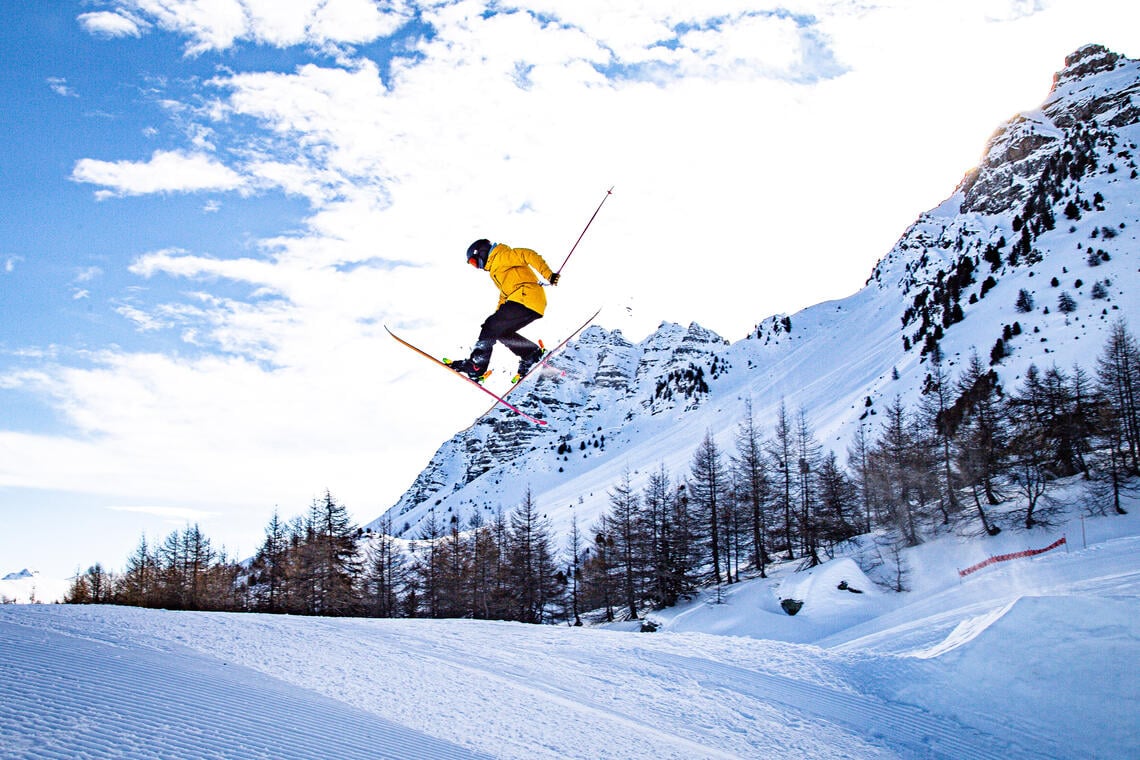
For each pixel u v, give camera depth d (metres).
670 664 14.04
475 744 7.80
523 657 13.86
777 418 131.12
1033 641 12.44
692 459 129.38
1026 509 44.97
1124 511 41.06
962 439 49.28
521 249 9.11
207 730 6.45
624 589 55.62
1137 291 83.19
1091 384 54.28
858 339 164.12
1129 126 141.75
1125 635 11.80
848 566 42.41
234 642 11.34
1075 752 10.06
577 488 164.50
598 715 10.22
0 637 8.84
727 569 54.94
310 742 6.70
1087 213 116.12
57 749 5.38
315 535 50.94
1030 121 181.00
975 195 179.75
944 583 38.72
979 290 116.62
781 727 10.77
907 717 11.66
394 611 53.91
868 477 57.16
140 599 54.59
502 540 62.28
